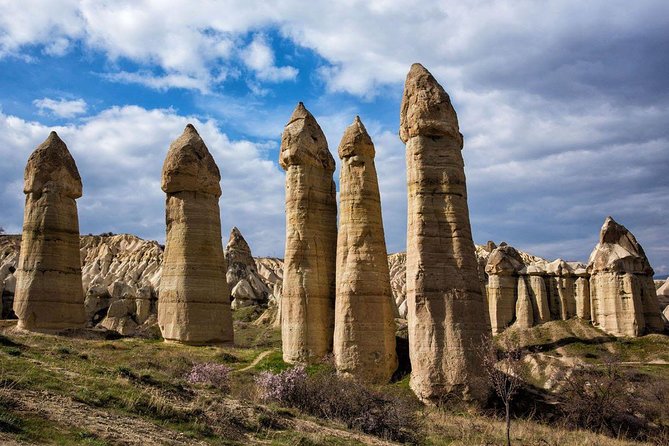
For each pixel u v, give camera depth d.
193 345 38.81
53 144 44.66
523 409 26.39
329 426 19.03
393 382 29.97
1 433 11.24
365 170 32.88
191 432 14.57
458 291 26.95
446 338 26.50
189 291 39.56
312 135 36.59
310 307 33.84
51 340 35.47
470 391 25.72
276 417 17.94
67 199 44.41
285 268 35.16
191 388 18.95
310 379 24.22
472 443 19.89
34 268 42.06
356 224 32.12
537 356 37.00
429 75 29.61
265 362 33.69
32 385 14.71
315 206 35.59
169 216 41.50
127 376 17.83
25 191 44.03
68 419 12.89
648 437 24.12
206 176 41.66
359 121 33.81
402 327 48.41
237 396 20.88
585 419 25.61
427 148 28.55
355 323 30.58
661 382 31.44
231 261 96.31
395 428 20.27
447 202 28.00
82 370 17.53
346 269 31.59
